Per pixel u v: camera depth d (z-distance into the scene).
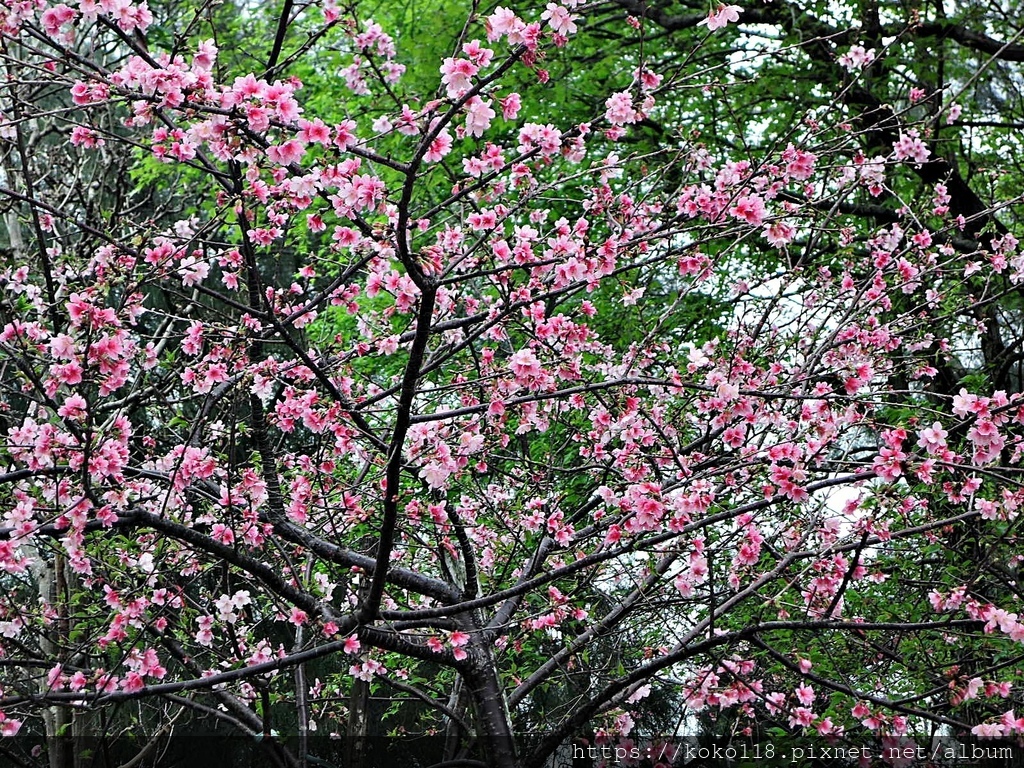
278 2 8.45
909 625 3.91
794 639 5.19
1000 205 5.34
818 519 4.46
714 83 4.31
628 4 8.15
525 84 7.95
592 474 5.64
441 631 5.18
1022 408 3.71
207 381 4.05
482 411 4.40
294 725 8.37
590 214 4.39
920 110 8.43
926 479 3.73
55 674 3.85
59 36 3.45
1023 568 5.76
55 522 3.62
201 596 5.61
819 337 5.61
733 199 4.09
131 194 8.91
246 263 3.72
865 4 8.00
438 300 4.39
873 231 6.01
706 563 4.08
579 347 4.21
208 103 3.16
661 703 6.16
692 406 4.81
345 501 4.70
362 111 7.90
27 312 5.35
